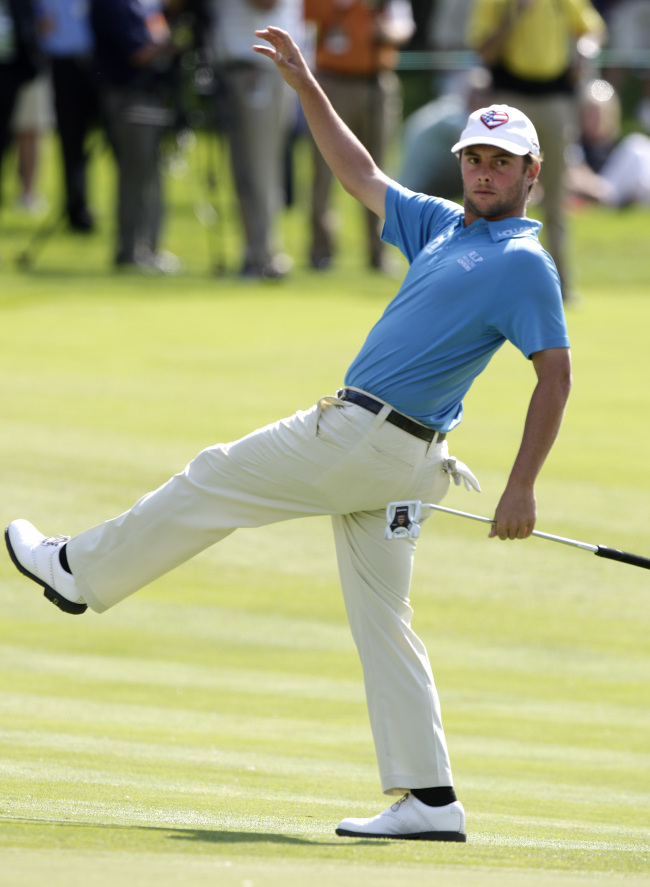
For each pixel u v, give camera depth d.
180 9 46.25
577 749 19.98
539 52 43.50
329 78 48.19
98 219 60.16
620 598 27.73
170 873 9.95
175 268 52.56
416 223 15.36
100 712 20.59
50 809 13.65
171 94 48.41
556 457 34.00
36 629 25.48
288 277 51.59
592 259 59.03
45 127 59.91
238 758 18.11
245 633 25.75
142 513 14.64
